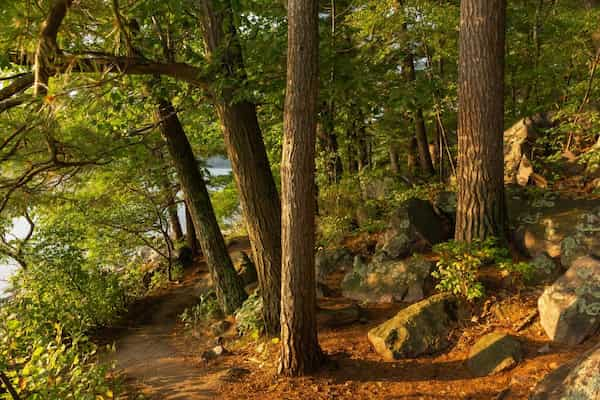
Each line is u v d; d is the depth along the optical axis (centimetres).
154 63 593
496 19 626
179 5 560
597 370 322
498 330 528
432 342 538
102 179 1209
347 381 513
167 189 1373
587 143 951
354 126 1173
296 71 453
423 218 811
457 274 574
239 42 623
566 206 697
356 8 1005
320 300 761
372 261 784
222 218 1697
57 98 500
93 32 577
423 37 944
